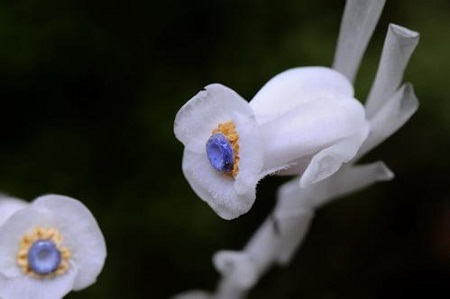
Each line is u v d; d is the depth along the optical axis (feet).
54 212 0.62
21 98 0.96
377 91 0.65
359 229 1.00
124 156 0.97
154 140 0.96
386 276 1.01
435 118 0.93
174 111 0.96
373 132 0.64
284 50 0.95
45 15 0.94
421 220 0.99
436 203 0.98
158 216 0.95
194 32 0.97
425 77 0.92
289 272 1.00
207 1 0.96
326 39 0.95
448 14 0.95
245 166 0.58
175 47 0.97
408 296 1.01
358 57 0.67
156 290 0.97
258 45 0.96
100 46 0.96
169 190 0.96
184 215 0.95
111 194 0.96
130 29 0.96
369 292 1.01
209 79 0.97
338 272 1.01
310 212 0.71
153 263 0.97
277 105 0.61
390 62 0.64
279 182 0.95
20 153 0.97
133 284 0.96
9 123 0.97
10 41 0.94
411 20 0.95
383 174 0.68
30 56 0.94
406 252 1.01
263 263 0.75
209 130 0.60
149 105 0.97
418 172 0.97
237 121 0.59
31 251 0.62
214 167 0.59
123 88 0.97
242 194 0.59
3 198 0.71
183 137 0.60
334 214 0.99
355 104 0.62
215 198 0.60
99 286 0.94
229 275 0.76
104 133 0.97
